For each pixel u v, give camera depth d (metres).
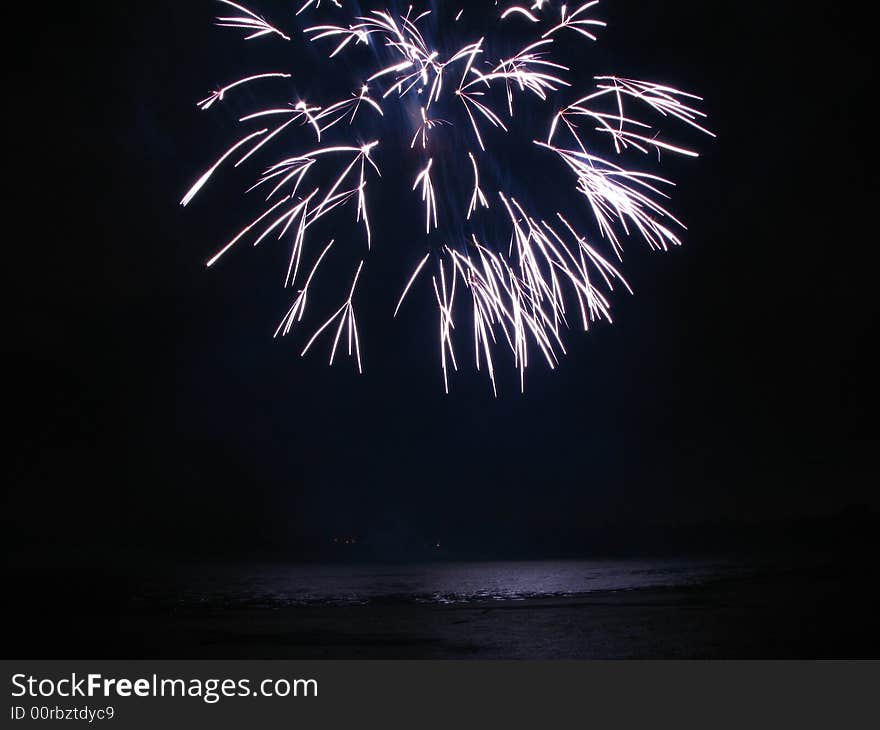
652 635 12.79
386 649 12.06
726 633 12.76
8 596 20.89
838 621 13.73
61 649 12.30
